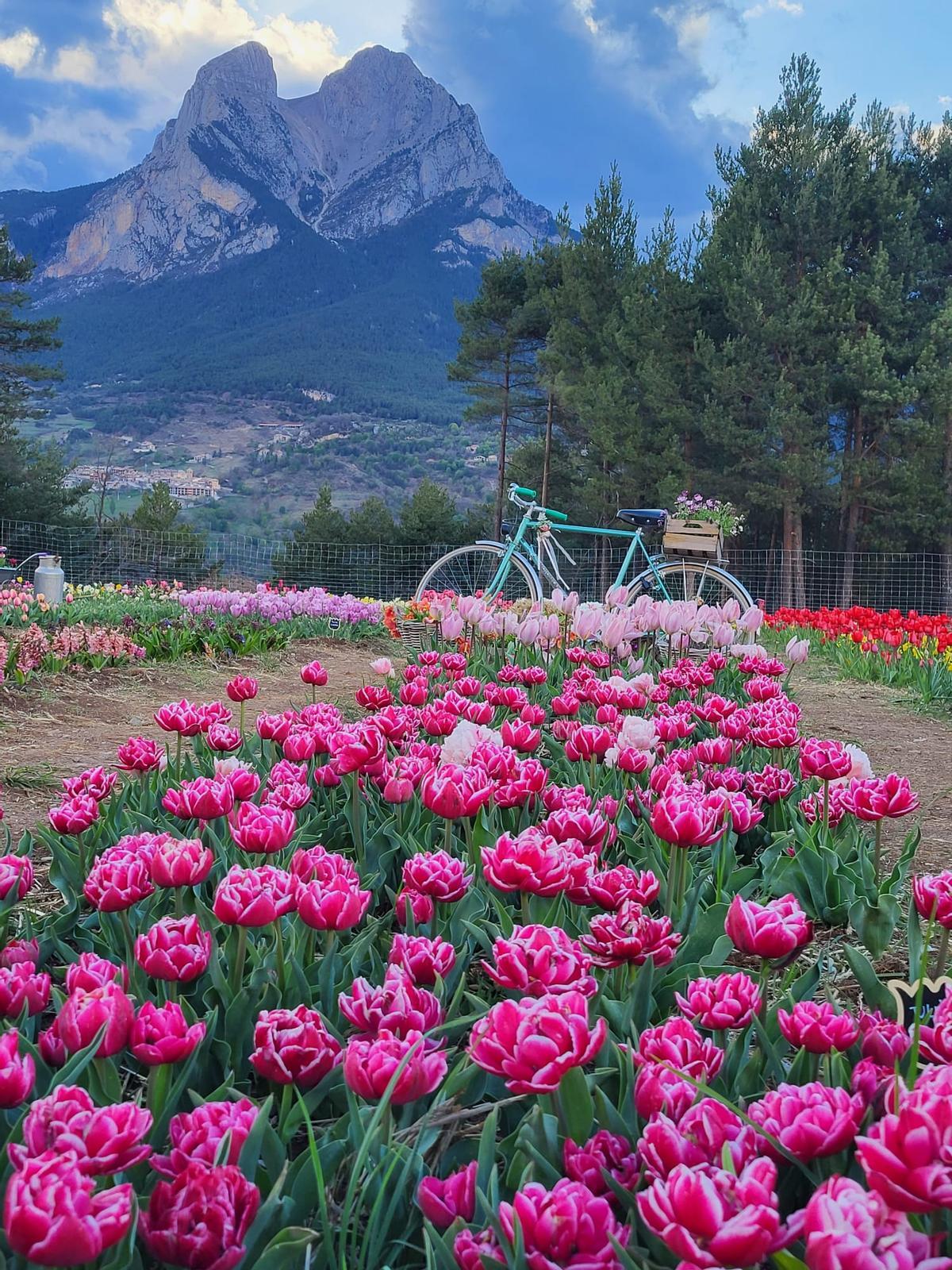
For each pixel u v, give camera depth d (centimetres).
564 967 139
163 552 3222
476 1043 122
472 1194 116
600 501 2642
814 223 2455
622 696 391
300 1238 108
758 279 2395
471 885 223
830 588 2530
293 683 742
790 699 680
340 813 306
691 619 575
